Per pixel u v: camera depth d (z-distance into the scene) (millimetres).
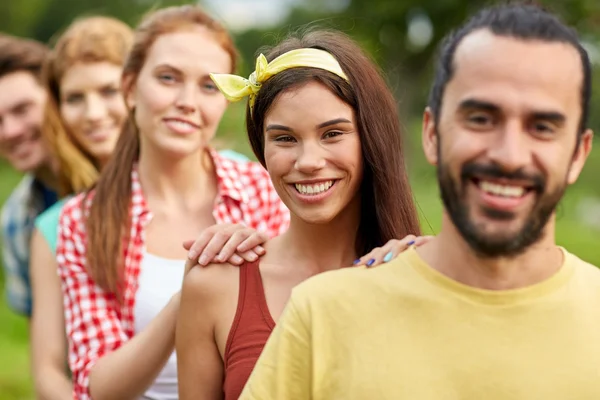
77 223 3508
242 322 2531
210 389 2613
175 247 3520
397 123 2703
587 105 1845
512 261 1841
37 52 4637
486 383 1806
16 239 4535
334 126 2531
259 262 2623
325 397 1921
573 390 1800
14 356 9031
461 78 1800
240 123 4230
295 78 2521
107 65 4172
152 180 3580
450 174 1815
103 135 4195
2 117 4488
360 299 1928
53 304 3734
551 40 1785
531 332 1829
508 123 1763
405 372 1836
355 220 2742
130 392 2916
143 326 3375
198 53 3486
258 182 3748
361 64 2609
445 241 1892
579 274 1912
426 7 17828
